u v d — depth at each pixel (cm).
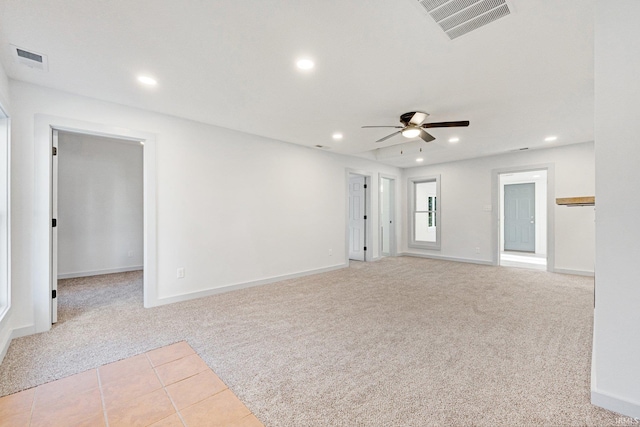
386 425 150
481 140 469
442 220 668
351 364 209
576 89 275
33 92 263
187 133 363
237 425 151
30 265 261
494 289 409
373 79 254
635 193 149
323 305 341
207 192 381
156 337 255
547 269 528
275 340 248
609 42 154
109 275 508
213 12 168
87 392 179
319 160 530
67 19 174
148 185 333
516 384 183
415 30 186
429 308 329
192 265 368
